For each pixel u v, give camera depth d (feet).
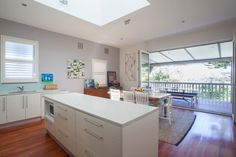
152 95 10.68
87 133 4.82
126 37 15.56
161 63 23.86
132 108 5.21
